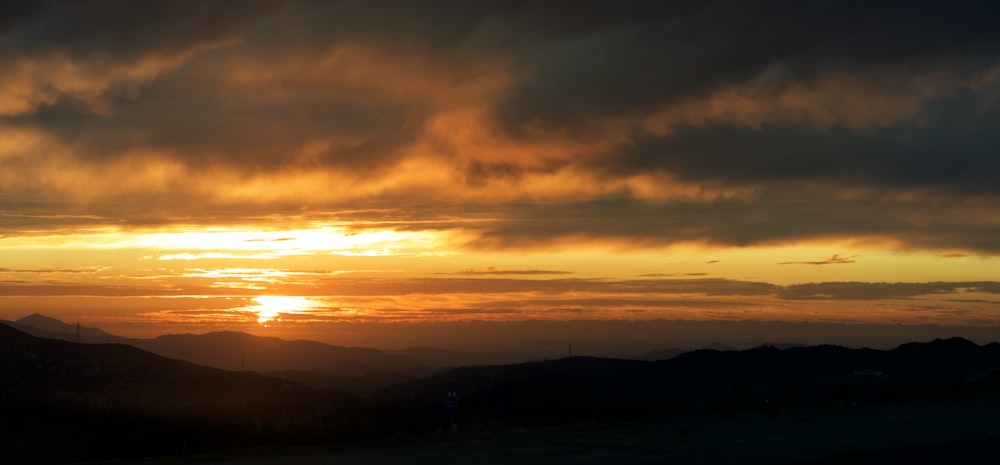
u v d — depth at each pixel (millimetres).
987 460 19672
